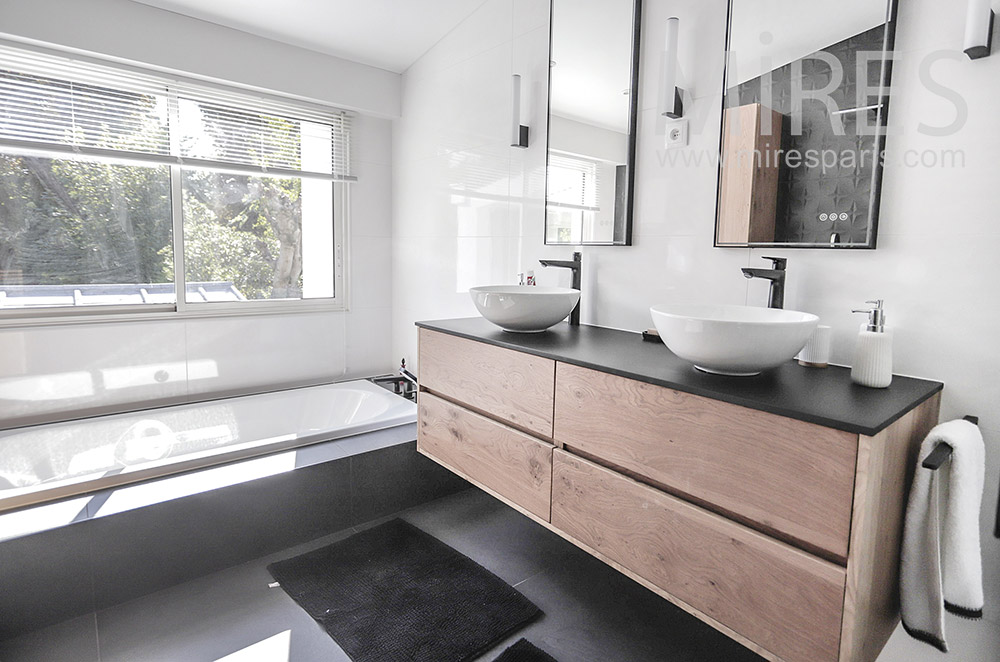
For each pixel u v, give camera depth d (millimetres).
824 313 1550
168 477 2082
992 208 1255
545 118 2371
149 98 2693
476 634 1740
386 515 2496
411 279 3395
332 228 3379
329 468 2287
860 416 1056
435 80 3029
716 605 1280
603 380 1498
